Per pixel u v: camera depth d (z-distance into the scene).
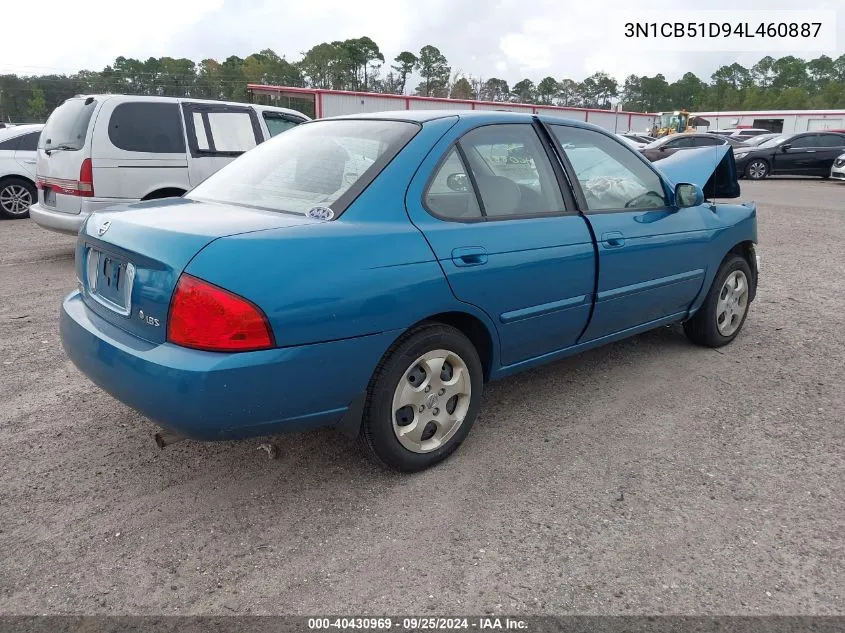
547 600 2.38
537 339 3.57
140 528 2.76
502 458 3.37
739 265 4.96
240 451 3.39
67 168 6.96
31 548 2.62
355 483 3.11
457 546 2.67
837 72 134.12
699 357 4.86
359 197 2.91
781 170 22.05
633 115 47.03
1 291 6.39
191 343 2.48
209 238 2.55
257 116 8.23
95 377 2.82
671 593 2.42
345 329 2.68
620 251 3.84
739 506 2.98
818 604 2.38
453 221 3.12
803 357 4.89
